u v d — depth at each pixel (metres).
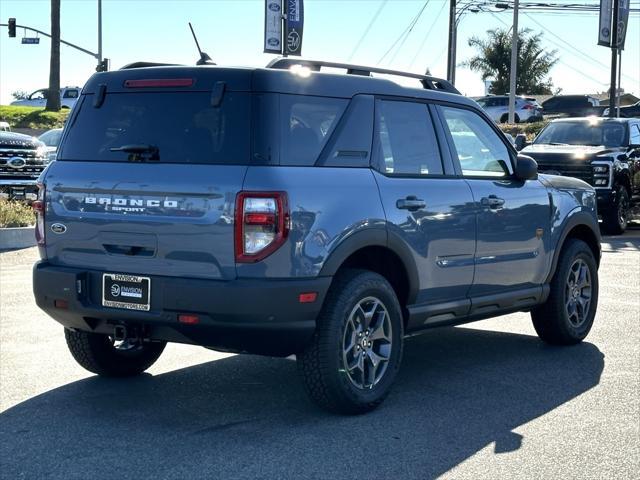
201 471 4.68
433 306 6.25
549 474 4.68
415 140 6.20
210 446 5.06
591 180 16.77
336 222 5.34
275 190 5.08
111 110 5.70
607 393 6.21
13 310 8.97
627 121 18.06
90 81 5.88
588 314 7.86
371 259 6.00
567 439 5.23
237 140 5.22
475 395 6.15
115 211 5.47
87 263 5.60
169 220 5.26
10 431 5.31
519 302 7.11
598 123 18.11
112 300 5.46
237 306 5.06
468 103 6.82
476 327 8.59
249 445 5.08
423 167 6.22
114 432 5.30
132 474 4.63
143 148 5.43
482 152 6.87
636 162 17.62
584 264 7.80
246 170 5.14
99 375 6.54
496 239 6.71
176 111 5.46
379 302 5.73
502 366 6.98
